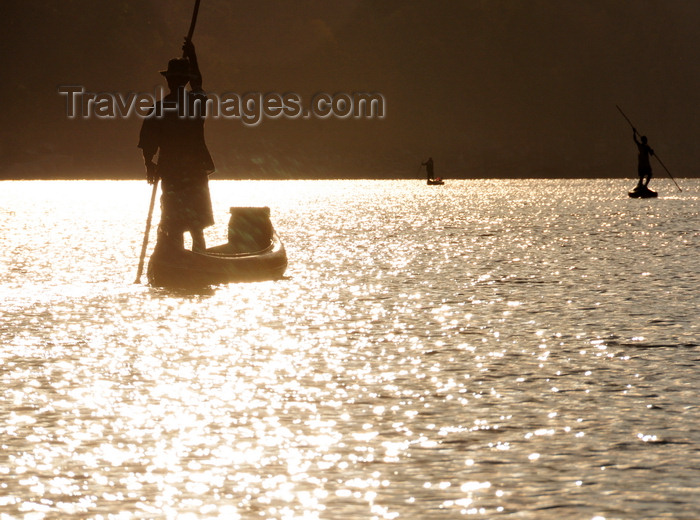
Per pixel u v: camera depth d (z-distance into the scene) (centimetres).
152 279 3909
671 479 1398
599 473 1429
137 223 8031
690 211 9212
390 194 15400
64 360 2303
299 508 1295
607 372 2127
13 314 3067
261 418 1758
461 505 1301
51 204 11656
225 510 1290
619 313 2989
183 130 4175
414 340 2566
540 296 3419
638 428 1669
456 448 1563
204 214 4247
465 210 10056
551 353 2356
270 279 4059
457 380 2066
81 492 1363
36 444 1597
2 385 2031
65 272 4341
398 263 4697
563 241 5903
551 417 1747
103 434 1656
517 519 1247
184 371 2173
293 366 2227
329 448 1567
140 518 1263
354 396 1925
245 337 2627
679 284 3700
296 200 12988
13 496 1348
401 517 1258
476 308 3150
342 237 6406
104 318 2984
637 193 12550
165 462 1498
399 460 1503
